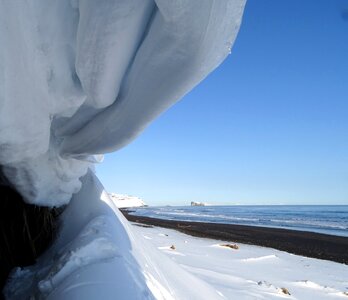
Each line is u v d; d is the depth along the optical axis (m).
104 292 2.39
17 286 3.09
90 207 3.70
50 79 2.22
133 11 1.83
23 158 2.57
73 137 2.96
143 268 3.10
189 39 1.85
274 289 6.97
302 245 19.06
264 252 14.60
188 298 3.68
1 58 1.79
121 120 2.54
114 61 2.07
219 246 14.67
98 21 1.81
